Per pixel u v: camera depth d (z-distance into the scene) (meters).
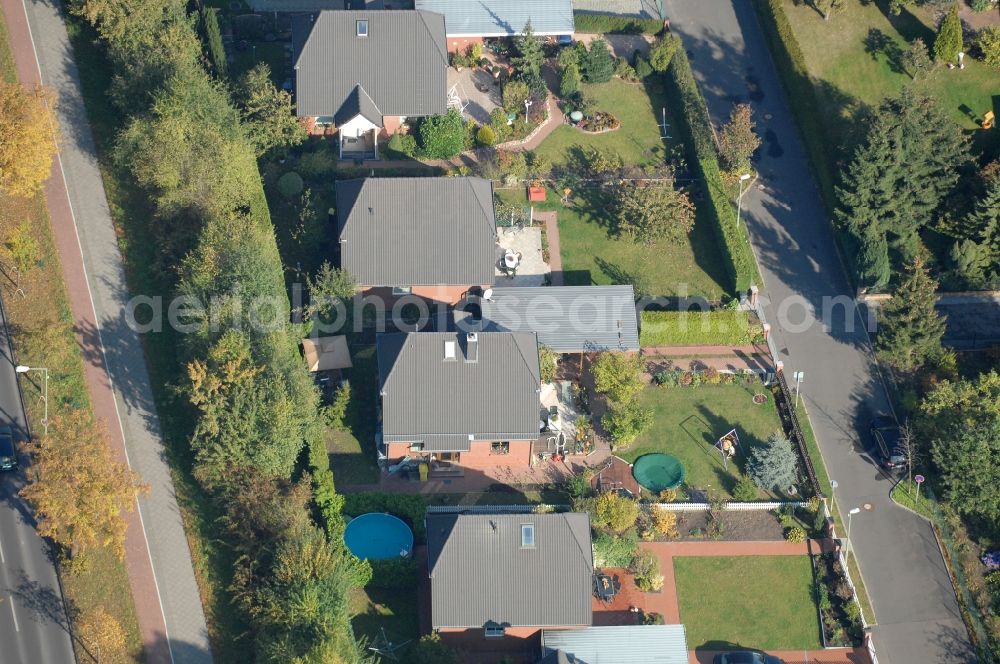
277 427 99.75
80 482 96.31
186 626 99.19
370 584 102.00
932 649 102.88
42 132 111.31
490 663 98.88
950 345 117.31
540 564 97.94
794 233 123.75
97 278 113.75
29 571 100.69
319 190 121.19
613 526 104.62
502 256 119.25
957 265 119.00
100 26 122.25
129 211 117.06
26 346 109.56
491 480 108.06
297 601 93.94
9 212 115.56
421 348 106.31
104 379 109.38
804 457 110.06
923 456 110.94
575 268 119.81
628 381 109.81
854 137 122.69
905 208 119.88
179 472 105.75
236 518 99.69
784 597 103.88
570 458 109.62
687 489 108.56
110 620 95.69
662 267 120.44
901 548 107.44
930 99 120.44
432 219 113.62
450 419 105.56
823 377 115.62
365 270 112.62
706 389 114.25
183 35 121.94
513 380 106.19
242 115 121.50
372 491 106.62
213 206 112.31
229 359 101.19
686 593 103.62
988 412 108.75
